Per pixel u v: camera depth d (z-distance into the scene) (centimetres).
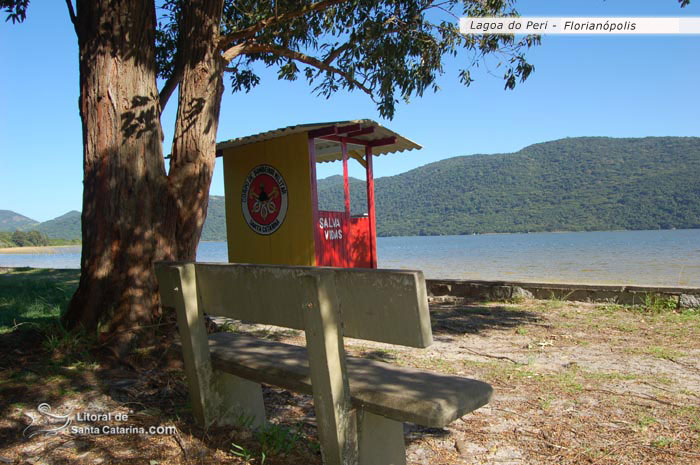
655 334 557
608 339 543
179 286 274
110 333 404
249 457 248
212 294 272
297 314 225
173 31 857
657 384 390
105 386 341
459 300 845
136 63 436
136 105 432
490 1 835
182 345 282
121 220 420
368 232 1016
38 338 412
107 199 418
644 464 258
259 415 303
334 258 916
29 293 873
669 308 678
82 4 438
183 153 479
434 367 455
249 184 937
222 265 258
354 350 527
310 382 226
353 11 862
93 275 417
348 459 209
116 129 423
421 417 188
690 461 260
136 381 351
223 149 969
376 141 1002
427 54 848
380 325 198
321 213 886
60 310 683
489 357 488
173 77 643
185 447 260
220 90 505
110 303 412
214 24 493
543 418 326
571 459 266
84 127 430
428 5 827
